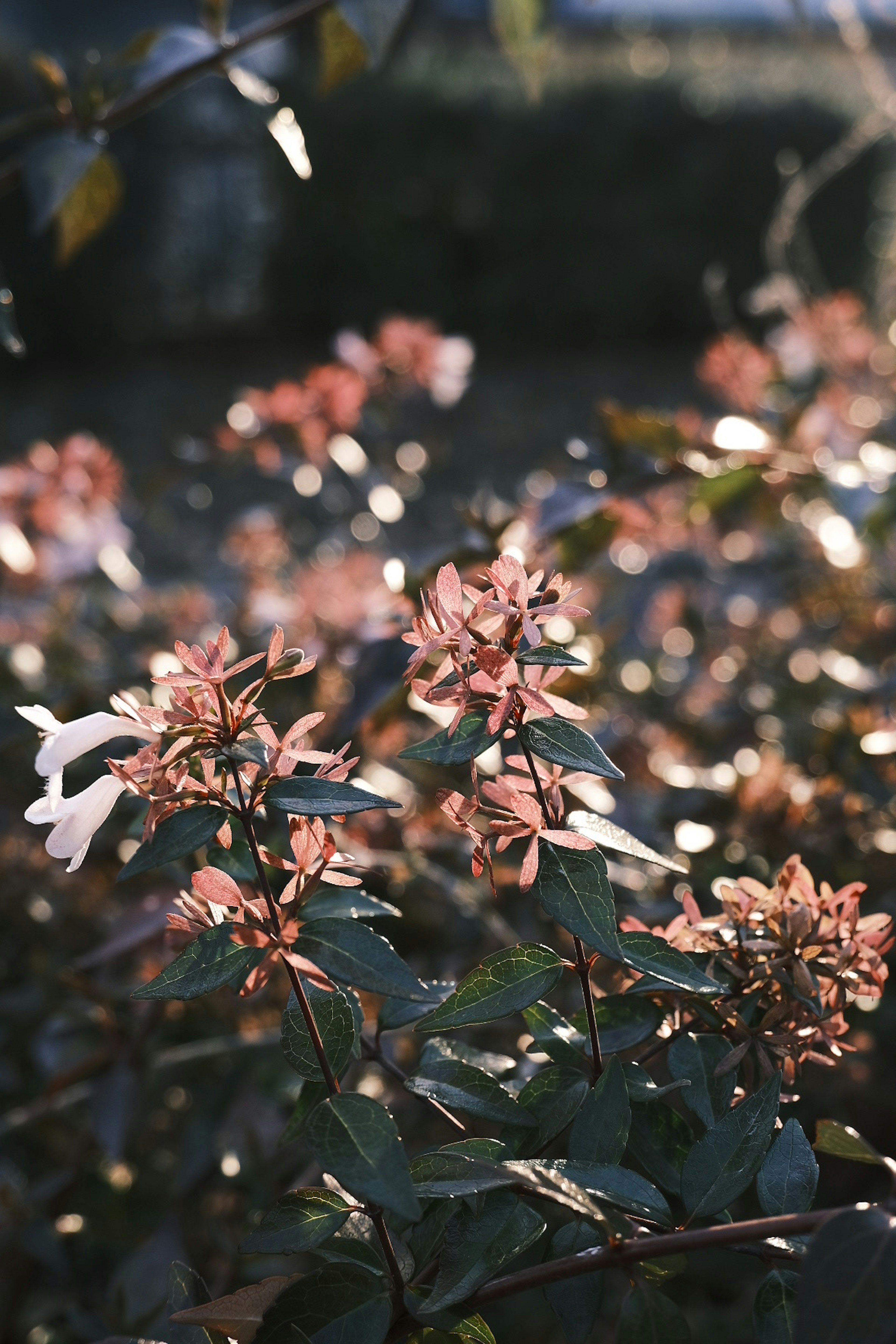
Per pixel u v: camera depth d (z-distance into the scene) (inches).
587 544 24.7
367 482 34.0
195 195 154.5
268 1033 22.4
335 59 22.6
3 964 28.3
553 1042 14.4
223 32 22.2
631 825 21.9
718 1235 12.2
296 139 21.3
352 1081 20.3
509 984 13.5
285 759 12.7
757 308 41.2
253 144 153.7
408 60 165.0
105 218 24.1
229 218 156.6
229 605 35.3
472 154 148.9
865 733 23.6
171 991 12.7
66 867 26.8
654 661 34.4
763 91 153.0
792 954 14.2
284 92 148.9
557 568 24.6
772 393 37.3
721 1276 24.3
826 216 150.4
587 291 153.6
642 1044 15.3
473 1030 21.3
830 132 149.6
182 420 120.8
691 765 29.3
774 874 21.5
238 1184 21.4
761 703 29.9
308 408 33.2
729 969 14.4
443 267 153.6
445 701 12.9
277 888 17.7
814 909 14.4
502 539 23.9
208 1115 22.0
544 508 23.1
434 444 41.5
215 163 154.8
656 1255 12.3
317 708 24.7
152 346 155.5
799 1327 11.3
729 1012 14.4
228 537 44.3
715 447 24.3
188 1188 21.5
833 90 156.1
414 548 70.8
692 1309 24.3
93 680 25.0
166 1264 20.6
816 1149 12.4
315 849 12.9
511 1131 14.1
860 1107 23.9
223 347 156.9
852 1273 11.4
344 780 13.1
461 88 150.9
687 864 22.3
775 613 37.1
